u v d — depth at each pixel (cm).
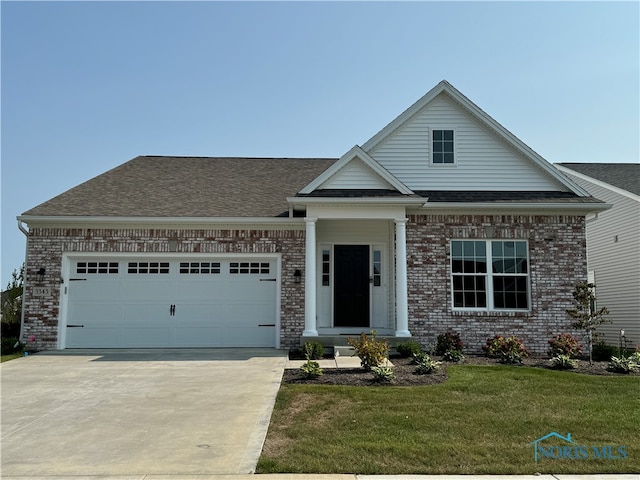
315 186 1427
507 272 1470
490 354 1332
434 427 716
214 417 770
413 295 1448
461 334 1433
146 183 1711
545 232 1466
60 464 592
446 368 1127
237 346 1480
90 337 1470
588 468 578
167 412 799
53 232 1478
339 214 1420
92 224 1475
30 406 837
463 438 672
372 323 1544
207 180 1759
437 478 551
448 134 1587
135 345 1472
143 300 1487
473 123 1584
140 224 1477
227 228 1492
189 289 1495
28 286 1458
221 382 1005
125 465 588
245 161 1973
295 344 1462
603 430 704
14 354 1373
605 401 853
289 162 1984
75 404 848
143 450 636
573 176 2158
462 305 1457
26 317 1453
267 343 1482
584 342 1425
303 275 1482
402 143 1577
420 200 1383
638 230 1767
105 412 801
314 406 823
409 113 1569
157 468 579
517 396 880
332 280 1558
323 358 1298
